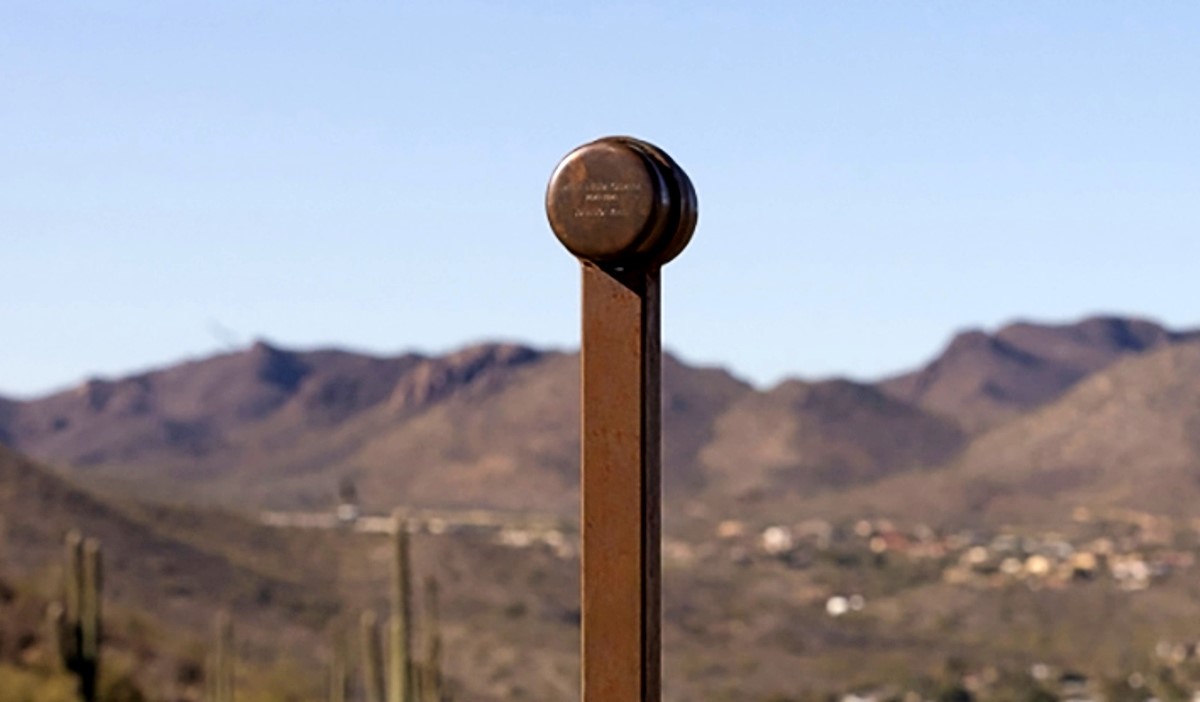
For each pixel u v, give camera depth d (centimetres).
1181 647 14312
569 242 436
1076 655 14400
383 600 12056
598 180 435
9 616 4616
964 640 15262
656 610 441
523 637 11212
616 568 434
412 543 13888
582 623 435
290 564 12556
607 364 439
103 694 4450
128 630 5741
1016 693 12306
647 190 432
